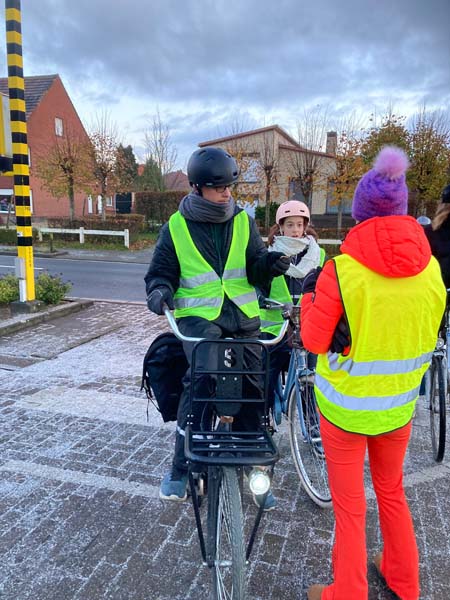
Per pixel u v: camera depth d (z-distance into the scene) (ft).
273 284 11.03
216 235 8.09
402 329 6.07
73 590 7.68
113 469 11.15
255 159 74.79
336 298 6.10
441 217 11.62
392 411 6.52
